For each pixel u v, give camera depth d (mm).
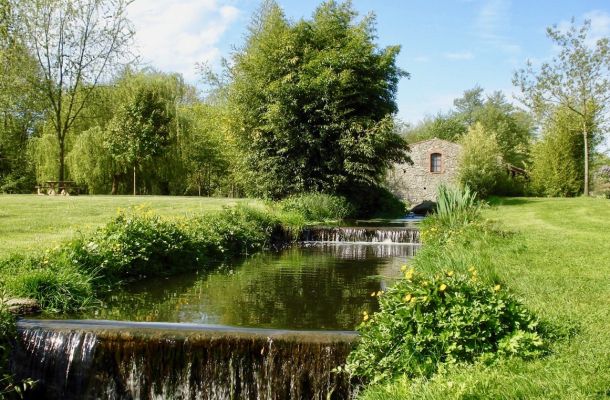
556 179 32594
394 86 23594
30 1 25094
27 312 6094
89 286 7023
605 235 11547
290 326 5883
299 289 8008
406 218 24391
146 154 28594
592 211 19078
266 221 14562
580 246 9508
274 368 4887
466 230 11008
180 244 9789
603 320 4852
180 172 30281
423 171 39781
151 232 9312
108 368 5062
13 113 30656
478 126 34844
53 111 29125
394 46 22781
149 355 5016
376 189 24125
